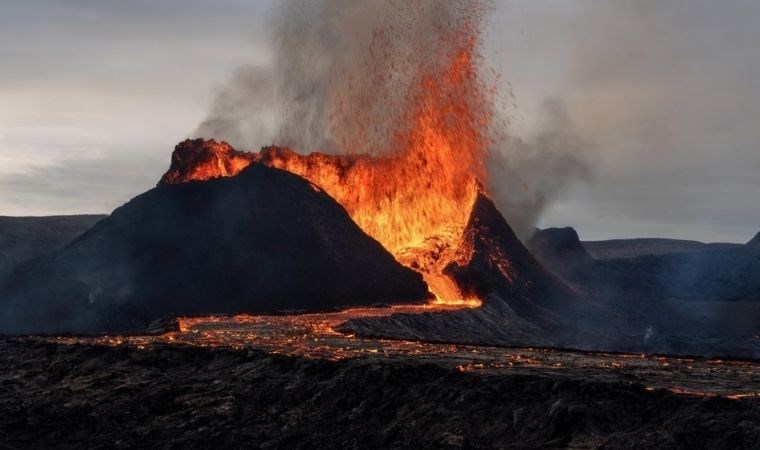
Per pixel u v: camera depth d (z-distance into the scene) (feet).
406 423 62.08
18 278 181.88
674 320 194.49
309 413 68.28
